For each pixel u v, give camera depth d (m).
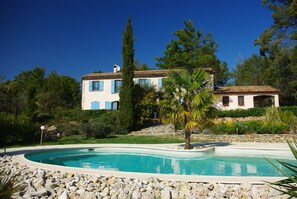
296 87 34.19
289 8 27.67
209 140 16.91
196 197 5.36
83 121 25.81
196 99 11.70
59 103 37.41
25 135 16.77
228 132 18.20
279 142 15.61
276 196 5.23
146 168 10.04
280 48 31.27
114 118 24.81
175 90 12.65
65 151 13.11
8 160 9.27
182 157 11.95
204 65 37.84
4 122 15.63
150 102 24.58
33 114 24.58
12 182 3.43
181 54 36.16
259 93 27.92
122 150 13.82
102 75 30.97
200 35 39.50
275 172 9.02
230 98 28.36
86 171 7.29
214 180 6.09
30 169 7.74
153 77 29.58
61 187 6.12
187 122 12.21
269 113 20.05
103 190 5.95
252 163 10.68
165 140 16.92
